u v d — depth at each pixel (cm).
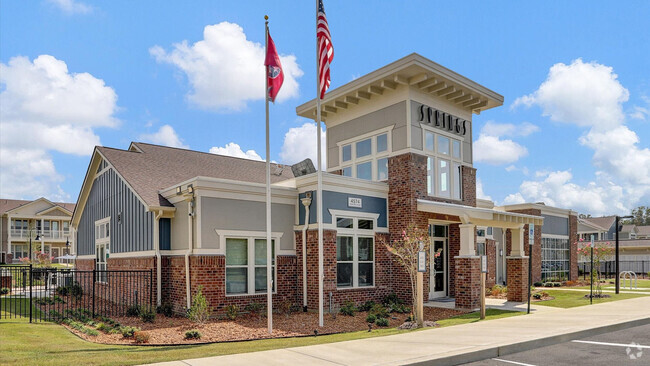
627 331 1108
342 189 1631
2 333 1071
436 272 1873
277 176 2355
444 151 1919
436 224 1884
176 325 1295
